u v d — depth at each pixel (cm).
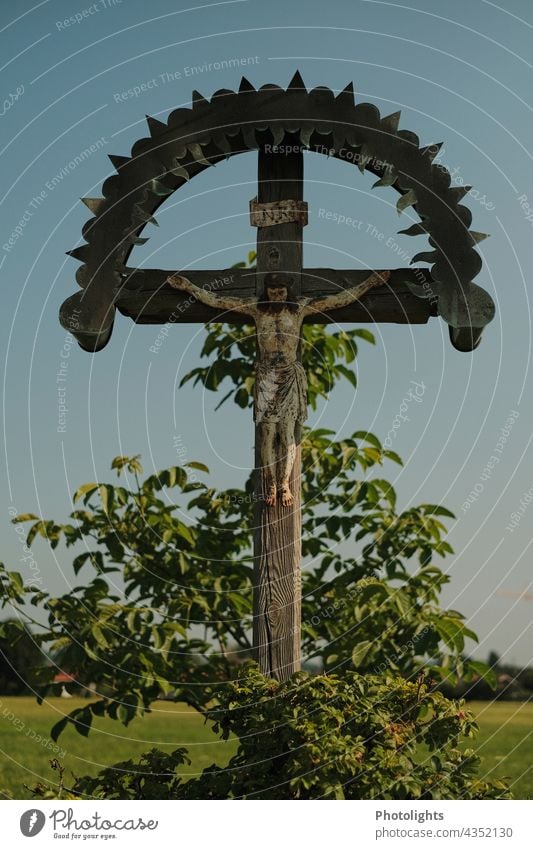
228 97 607
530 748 1378
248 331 804
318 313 604
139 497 730
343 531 740
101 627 681
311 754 492
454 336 600
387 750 511
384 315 606
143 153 611
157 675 679
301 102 602
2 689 2098
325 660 707
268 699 518
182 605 707
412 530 726
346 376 797
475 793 535
